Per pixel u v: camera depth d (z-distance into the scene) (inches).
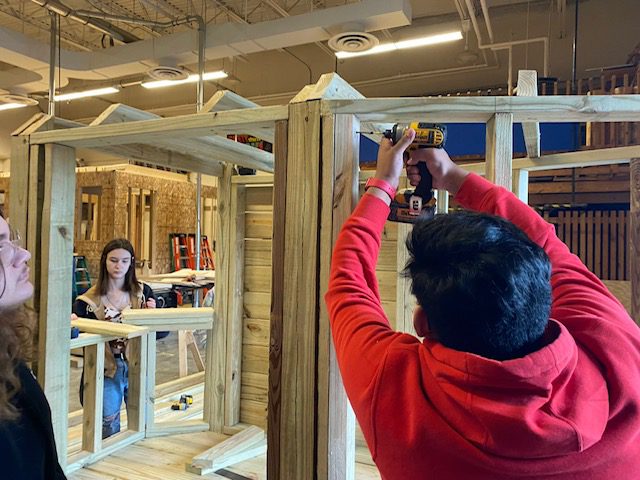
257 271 117.4
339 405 47.6
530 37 286.0
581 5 271.1
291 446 48.4
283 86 362.6
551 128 226.8
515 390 25.6
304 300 48.4
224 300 116.7
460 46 313.4
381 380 30.1
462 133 237.8
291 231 49.4
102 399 100.4
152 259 347.6
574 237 226.1
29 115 449.7
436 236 28.2
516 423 24.3
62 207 68.9
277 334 49.6
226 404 115.6
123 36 262.5
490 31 256.2
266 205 116.8
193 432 115.0
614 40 270.5
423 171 45.1
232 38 235.8
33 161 68.0
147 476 92.9
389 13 207.5
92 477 91.9
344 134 48.3
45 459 38.2
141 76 357.1
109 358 109.5
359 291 37.1
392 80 336.5
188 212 378.3
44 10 278.4
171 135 60.9
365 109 47.9
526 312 26.0
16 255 36.8
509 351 26.7
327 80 51.6
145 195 354.3
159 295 250.8
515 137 218.8
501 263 26.1
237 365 116.9
